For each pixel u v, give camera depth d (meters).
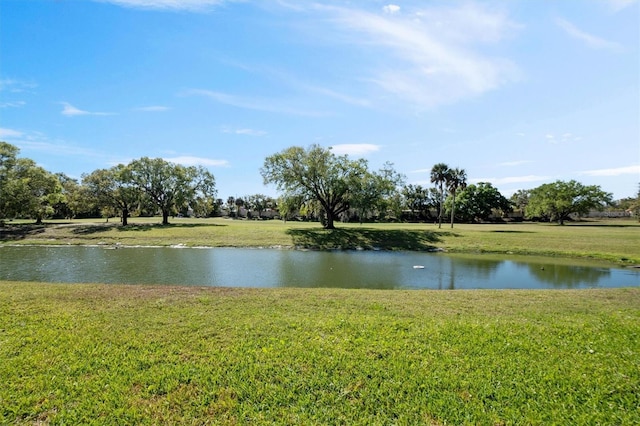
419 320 7.03
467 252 27.69
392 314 7.54
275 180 39.41
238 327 6.47
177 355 5.25
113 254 25.00
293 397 4.20
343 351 5.37
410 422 3.77
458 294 10.38
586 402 4.10
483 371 4.79
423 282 16.33
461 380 4.55
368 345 5.61
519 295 10.23
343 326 6.56
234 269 19.19
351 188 38.56
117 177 44.69
